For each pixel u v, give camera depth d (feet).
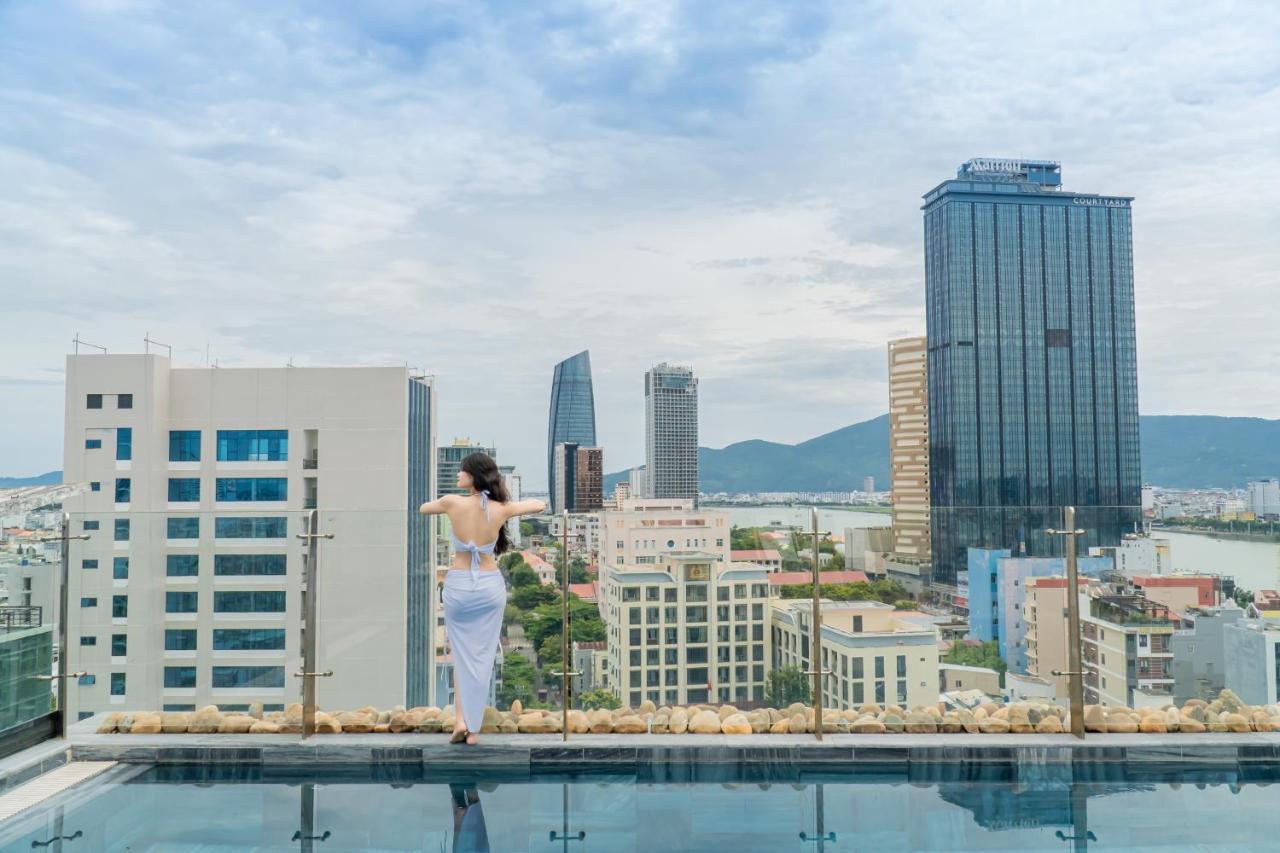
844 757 15.05
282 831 12.12
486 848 11.46
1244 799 13.46
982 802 13.34
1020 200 474.90
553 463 647.97
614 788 14.07
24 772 14.17
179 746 15.12
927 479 484.33
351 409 145.28
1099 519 15.87
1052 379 470.80
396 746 15.07
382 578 15.80
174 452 143.64
